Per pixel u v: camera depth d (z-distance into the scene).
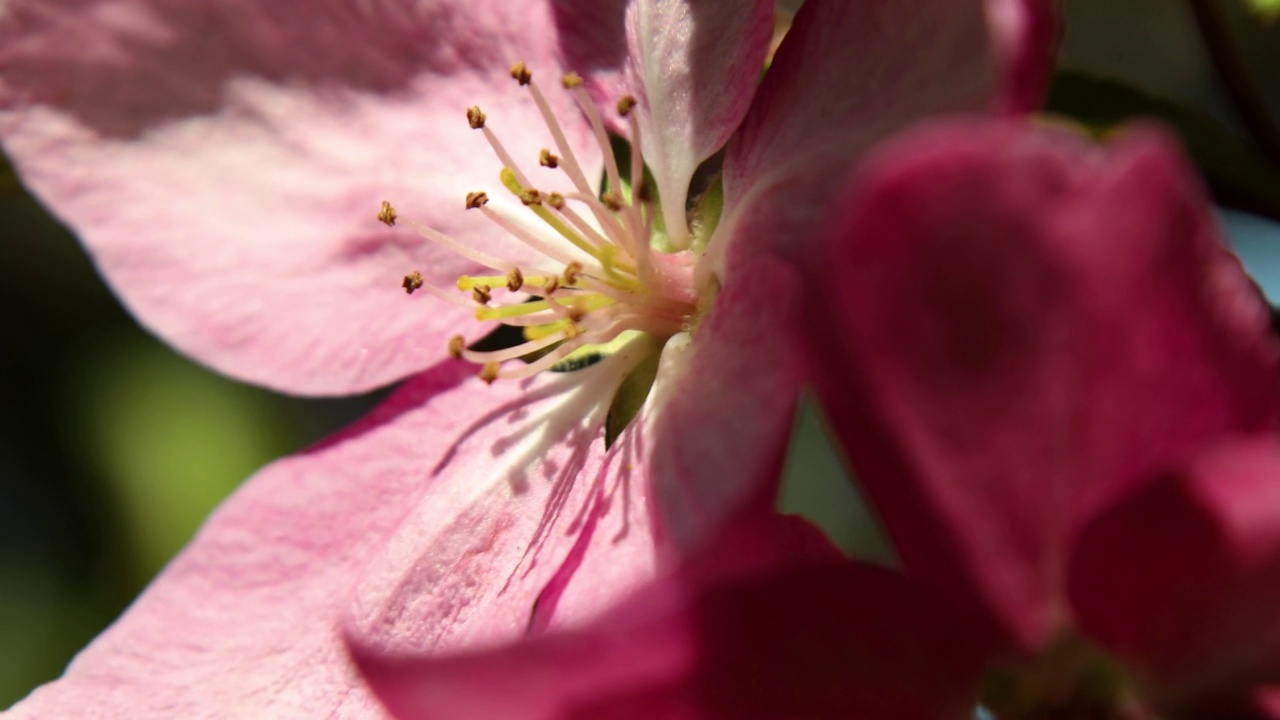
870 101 0.11
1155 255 0.10
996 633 0.10
